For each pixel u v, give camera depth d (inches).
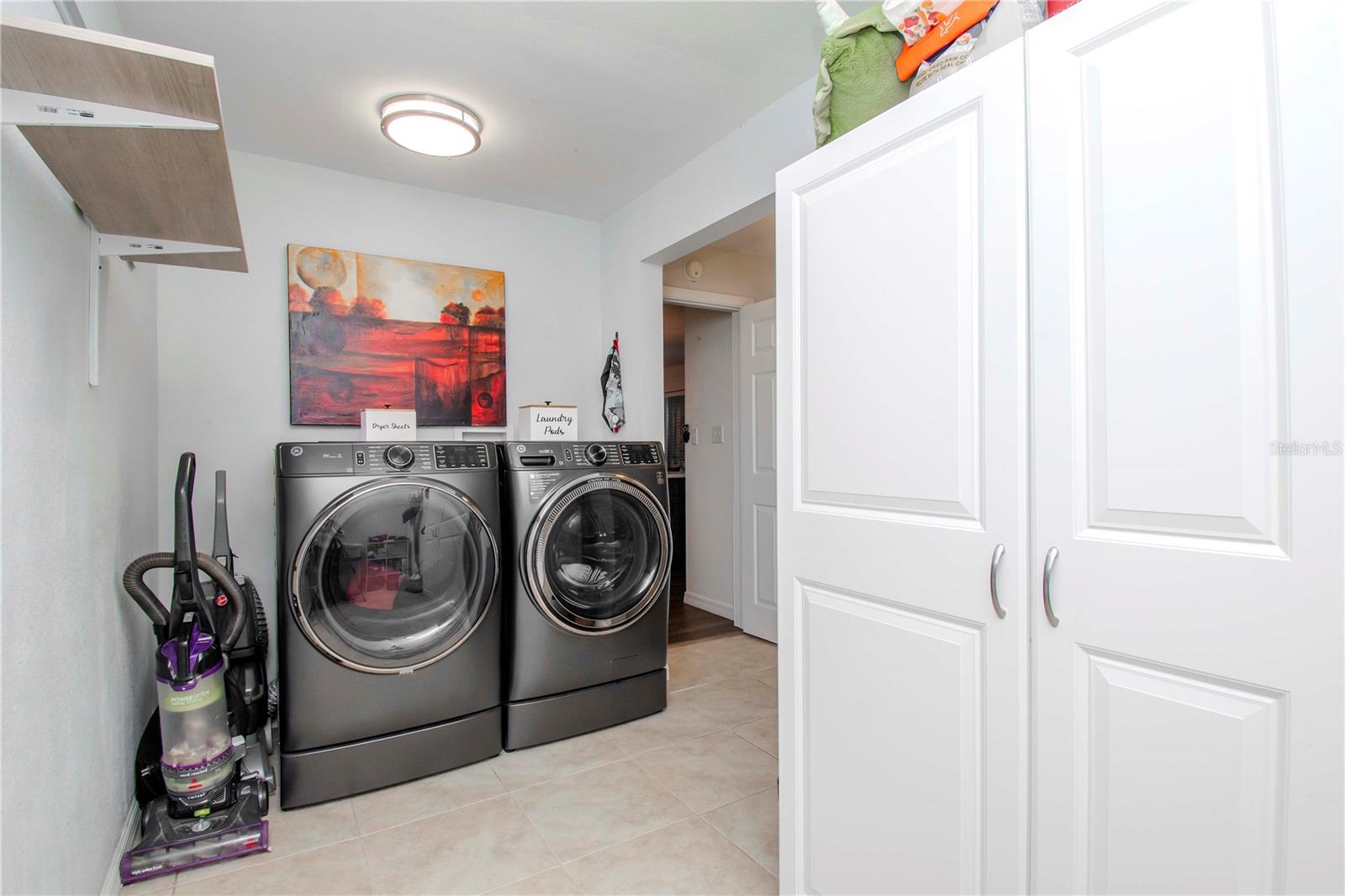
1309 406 28.2
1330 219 27.5
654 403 133.0
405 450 86.0
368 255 117.3
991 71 39.9
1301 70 28.3
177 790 66.5
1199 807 31.8
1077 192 35.9
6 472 37.2
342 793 79.4
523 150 110.1
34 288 42.8
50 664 44.1
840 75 53.5
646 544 105.7
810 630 54.4
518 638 92.9
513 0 72.6
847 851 50.8
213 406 103.9
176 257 67.3
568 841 71.2
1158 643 32.9
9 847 36.5
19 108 37.1
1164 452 32.6
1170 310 32.3
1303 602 28.4
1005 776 39.6
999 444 39.6
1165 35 32.4
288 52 81.0
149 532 89.5
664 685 107.1
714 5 74.2
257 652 83.5
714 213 108.9
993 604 39.8
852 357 49.9
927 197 43.8
